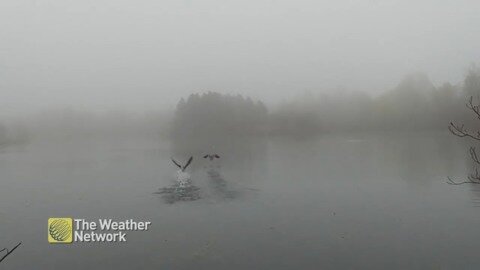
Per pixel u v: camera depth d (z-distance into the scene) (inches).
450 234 912.9
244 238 924.0
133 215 1136.8
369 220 1032.8
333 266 760.3
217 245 884.0
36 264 807.7
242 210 1159.6
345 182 1520.7
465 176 1555.1
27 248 895.1
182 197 1341.0
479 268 736.3
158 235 960.9
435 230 941.8
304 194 1341.0
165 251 858.8
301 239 908.6
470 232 920.3
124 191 1464.1
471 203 1159.0
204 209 1178.6
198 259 810.8
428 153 2326.5
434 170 1726.1
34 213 1186.0
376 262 774.5
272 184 1519.4
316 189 1412.4
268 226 1003.9
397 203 1192.2
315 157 2324.1
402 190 1358.3
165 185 1553.9
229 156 2514.8
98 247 890.1
